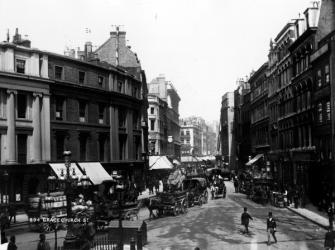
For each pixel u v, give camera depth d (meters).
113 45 56.97
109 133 44.28
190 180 40.31
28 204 25.23
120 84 47.38
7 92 32.19
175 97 105.44
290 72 48.19
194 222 27.67
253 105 74.19
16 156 32.62
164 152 81.69
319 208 32.69
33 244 20.95
